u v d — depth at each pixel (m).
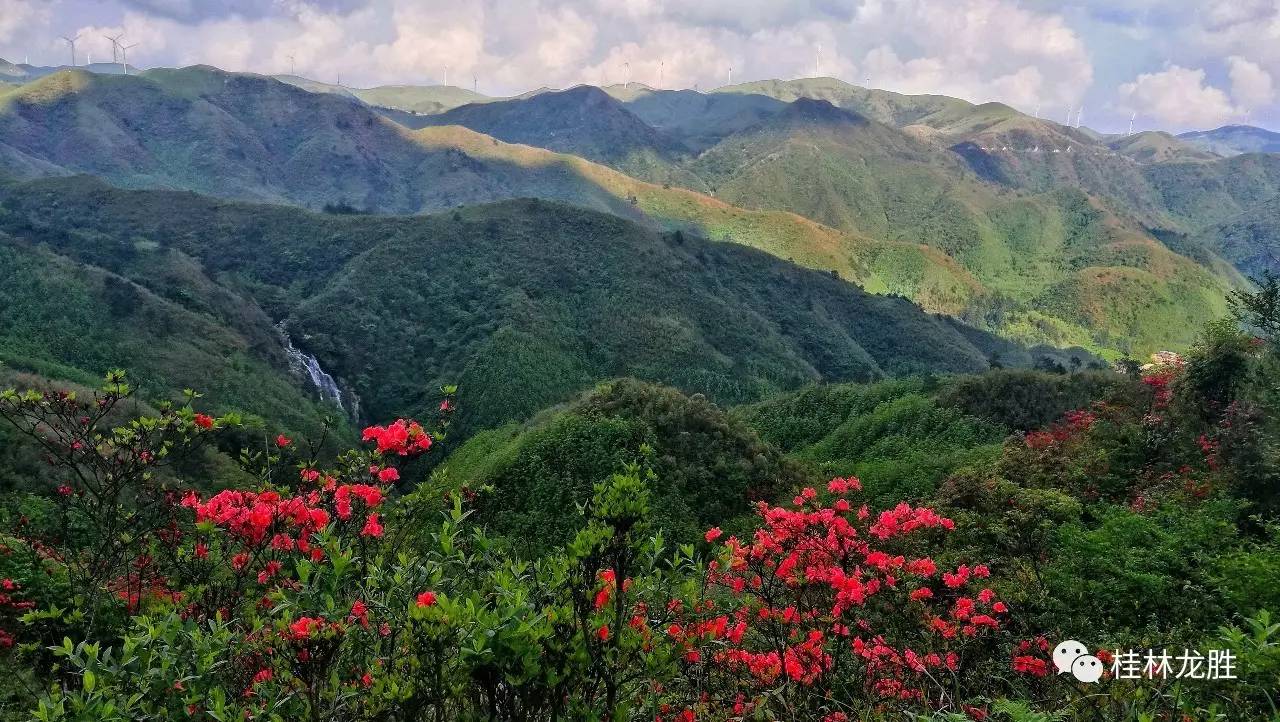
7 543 8.39
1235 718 4.64
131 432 5.17
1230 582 7.95
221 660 3.51
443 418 5.29
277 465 5.25
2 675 6.23
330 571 3.57
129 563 5.21
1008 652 6.83
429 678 2.94
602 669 2.99
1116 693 4.71
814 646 5.42
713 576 5.29
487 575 3.61
